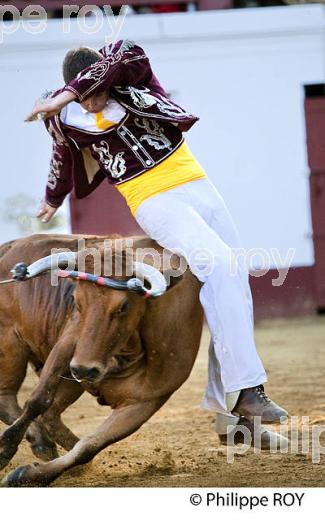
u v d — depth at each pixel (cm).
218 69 2453
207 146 2464
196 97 2448
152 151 837
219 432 923
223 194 2467
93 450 811
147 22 2434
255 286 2486
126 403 830
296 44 2459
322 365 1669
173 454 991
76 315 816
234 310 820
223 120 2461
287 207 2478
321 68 2466
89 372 751
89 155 898
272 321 2450
